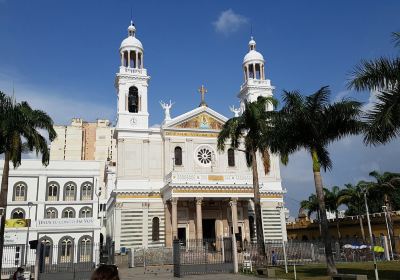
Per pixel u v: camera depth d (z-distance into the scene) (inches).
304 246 1962.4
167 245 2294.5
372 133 936.3
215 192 2261.3
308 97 1266.0
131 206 2373.3
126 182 2409.0
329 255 1200.8
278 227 2578.7
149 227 2368.4
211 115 2630.4
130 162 2448.3
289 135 1298.0
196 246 1911.9
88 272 1637.6
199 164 2544.3
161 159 2511.1
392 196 2524.6
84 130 6584.6
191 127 2578.7
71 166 2984.7
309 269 1448.1
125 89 2536.9
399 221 2426.2
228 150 2625.5
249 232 2458.2
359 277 980.6
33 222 2255.2
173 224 2182.6
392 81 943.0
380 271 1305.4
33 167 2913.4
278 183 2647.6
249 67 2893.7
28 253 2102.6
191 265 1544.0
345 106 1232.8
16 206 2810.0
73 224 2304.4
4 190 1423.5
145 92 2568.9
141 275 1515.7
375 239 2271.2
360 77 964.0
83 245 2268.7
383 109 905.5
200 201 2233.0
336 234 2947.8
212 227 2445.9
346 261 1926.7
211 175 2287.2
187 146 2546.8
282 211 2608.3
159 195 2429.9
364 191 2529.5
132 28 2672.2
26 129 1488.7
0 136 1444.4
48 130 1605.6
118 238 2310.5
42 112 1594.5
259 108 1603.1
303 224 3388.3
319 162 1309.1
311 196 3021.7
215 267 1502.2
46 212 2854.3
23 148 1592.0
